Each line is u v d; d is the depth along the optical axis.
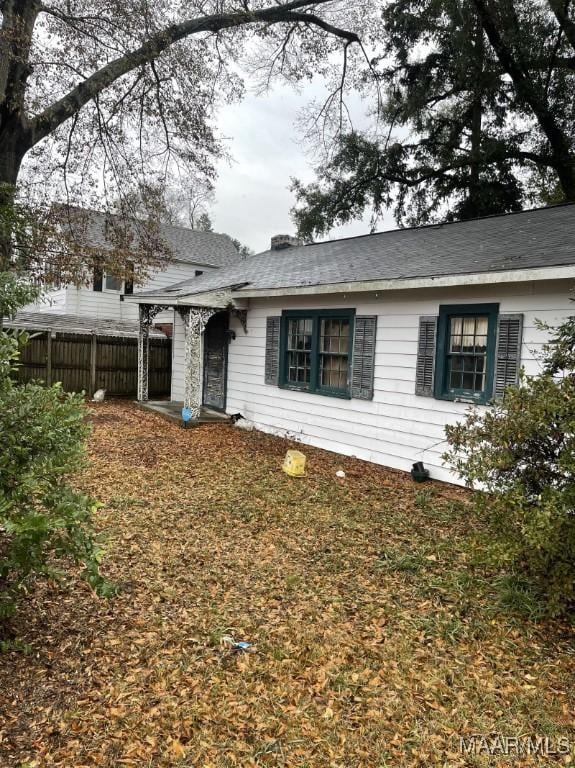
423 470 7.45
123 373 15.56
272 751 2.47
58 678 2.88
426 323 7.46
